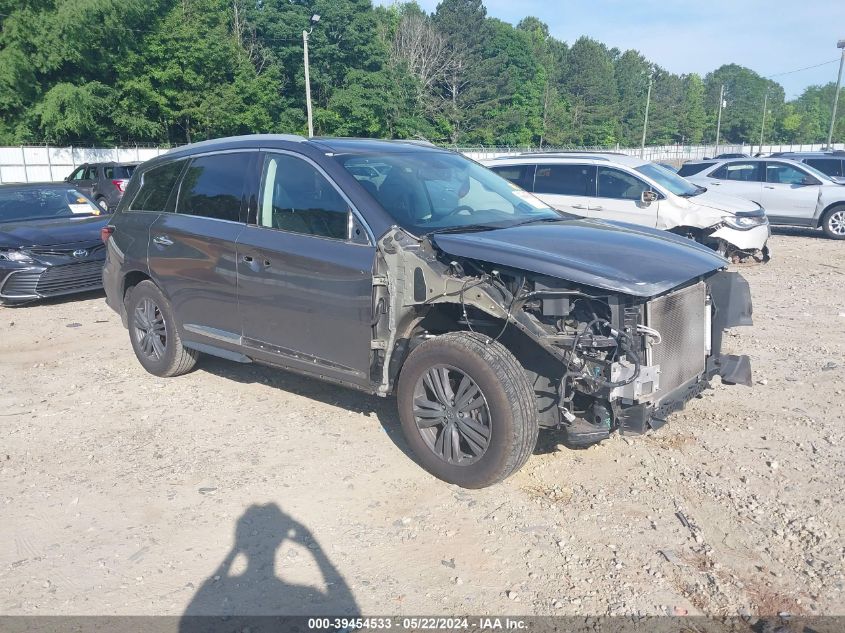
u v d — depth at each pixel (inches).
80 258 372.5
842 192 619.2
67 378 255.3
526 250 163.2
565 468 181.6
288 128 2097.7
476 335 164.9
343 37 2181.3
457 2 3127.5
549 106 3435.0
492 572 140.6
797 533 153.0
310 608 130.6
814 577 138.5
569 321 160.7
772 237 652.1
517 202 214.8
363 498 168.1
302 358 194.9
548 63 3855.8
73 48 1523.1
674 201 430.9
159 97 1734.7
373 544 150.0
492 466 160.7
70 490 174.2
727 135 5413.4
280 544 150.5
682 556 145.2
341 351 185.3
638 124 4411.9
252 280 201.5
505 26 3240.7
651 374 157.3
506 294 161.3
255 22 2164.1
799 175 639.8
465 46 2992.1
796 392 233.0
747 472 178.7
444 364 165.9
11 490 174.7
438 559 144.9
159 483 176.7
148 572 141.6
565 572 140.3
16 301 377.1
